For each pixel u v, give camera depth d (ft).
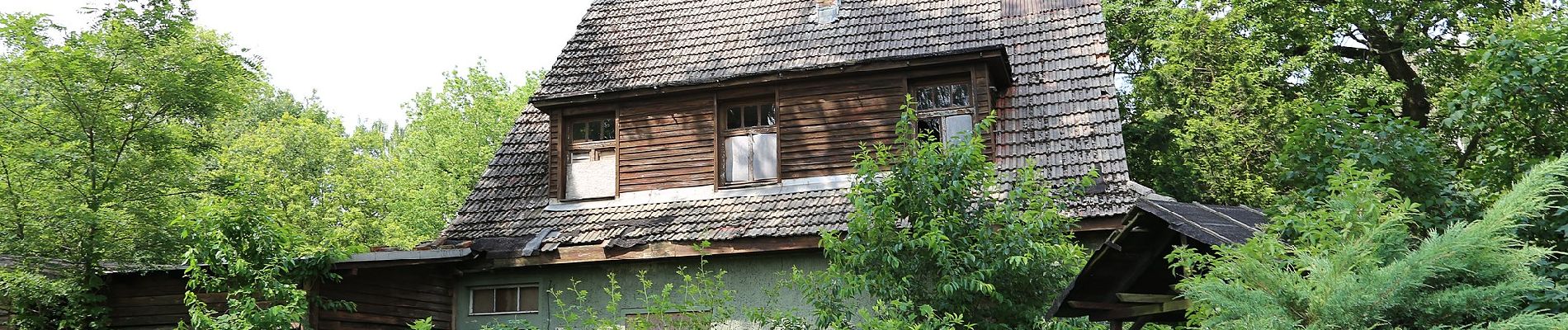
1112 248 25.70
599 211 47.19
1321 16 71.67
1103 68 47.85
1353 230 21.24
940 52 44.73
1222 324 20.79
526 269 46.01
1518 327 18.08
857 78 46.50
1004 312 33.27
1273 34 71.92
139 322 43.09
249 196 44.62
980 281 32.12
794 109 46.80
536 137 52.54
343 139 129.90
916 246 32.78
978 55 44.42
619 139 48.29
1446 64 69.36
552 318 45.11
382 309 42.57
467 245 44.91
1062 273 33.50
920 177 33.94
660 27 54.44
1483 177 32.55
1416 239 23.59
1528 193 19.39
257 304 38.32
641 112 48.32
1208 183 64.90
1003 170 44.29
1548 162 20.24
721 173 47.09
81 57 42.47
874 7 53.16
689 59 51.21
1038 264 33.19
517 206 48.52
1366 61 74.43
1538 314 19.17
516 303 46.14
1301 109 32.76
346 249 39.75
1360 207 21.66
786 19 53.16
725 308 38.40
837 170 45.52
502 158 51.72
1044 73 48.62
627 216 46.42
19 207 41.52
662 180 47.24
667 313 41.04
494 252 44.78
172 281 43.11
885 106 45.83
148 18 45.06
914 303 33.12
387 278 43.09
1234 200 63.05
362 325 41.60
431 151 122.01
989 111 44.57
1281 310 20.27
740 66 49.65
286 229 38.68
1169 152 69.26
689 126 47.62
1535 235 24.16
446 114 123.65
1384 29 73.41
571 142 49.52
